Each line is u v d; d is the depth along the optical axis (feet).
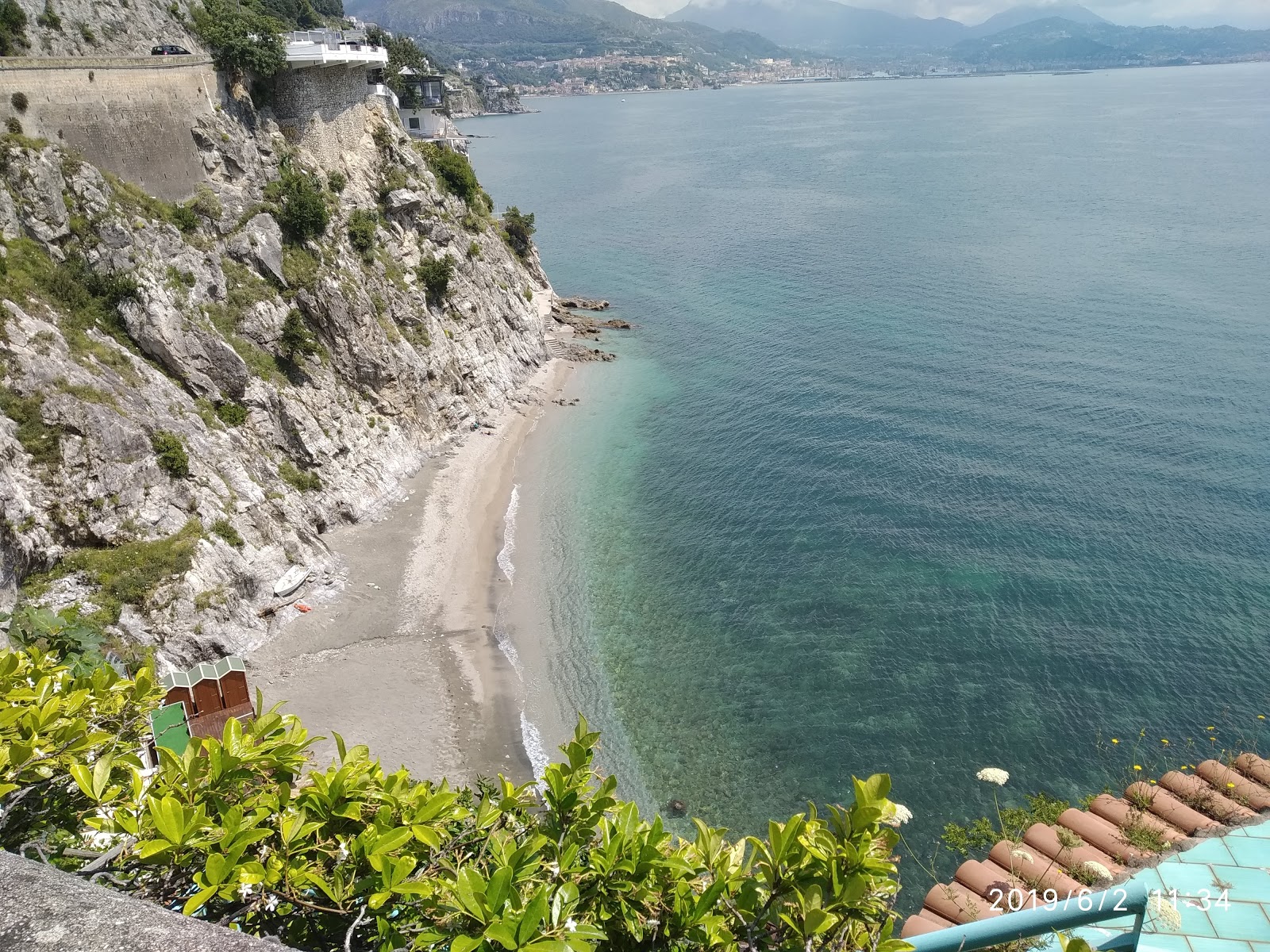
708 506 187.73
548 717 128.36
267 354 173.27
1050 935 30.94
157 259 153.58
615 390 254.47
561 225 472.44
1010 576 156.97
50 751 27.58
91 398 127.54
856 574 160.76
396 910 21.85
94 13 173.88
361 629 144.66
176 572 128.36
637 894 21.57
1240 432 201.98
